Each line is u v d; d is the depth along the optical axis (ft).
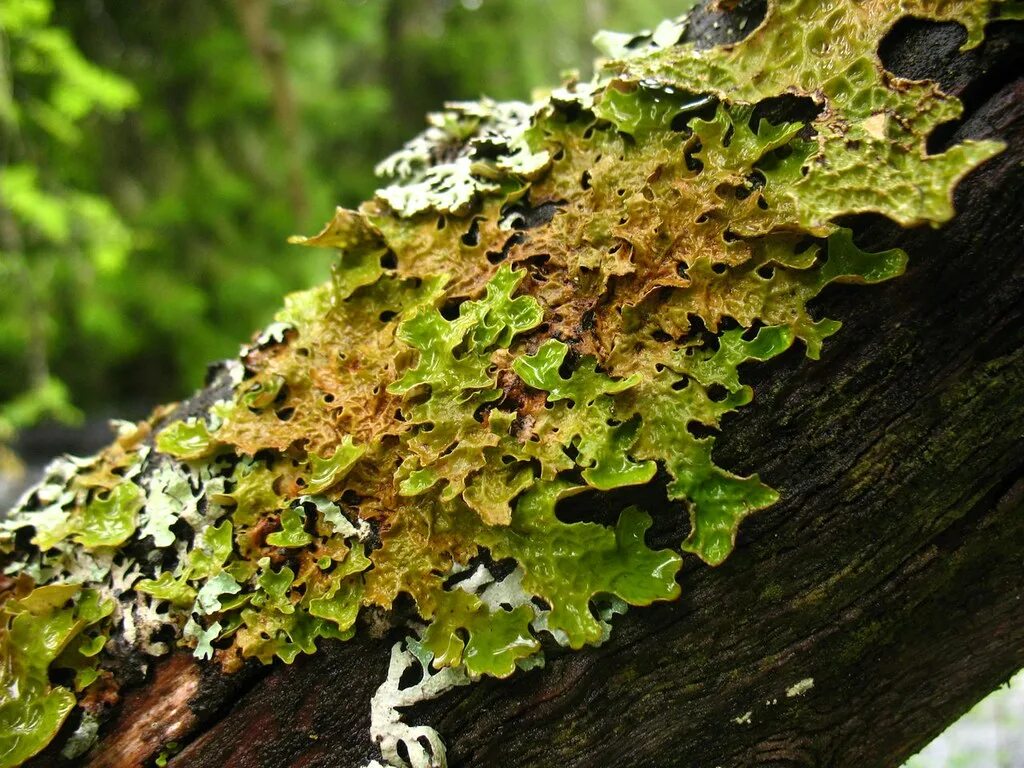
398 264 0.56
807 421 0.48
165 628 0.53
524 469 0.49
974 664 0.52
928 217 0.44
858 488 0.48
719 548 0.47
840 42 0.49
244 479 0.55
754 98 0.50
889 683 0.51
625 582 0.48
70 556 0.56
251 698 0.52
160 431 0.59
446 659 0.49
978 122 0.46
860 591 0.49
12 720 0.51
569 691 0.50
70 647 0.53
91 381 2.26
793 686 0.50
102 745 0.53
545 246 0.53
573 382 0.50
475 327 0.52
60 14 1.96
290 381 0.56
